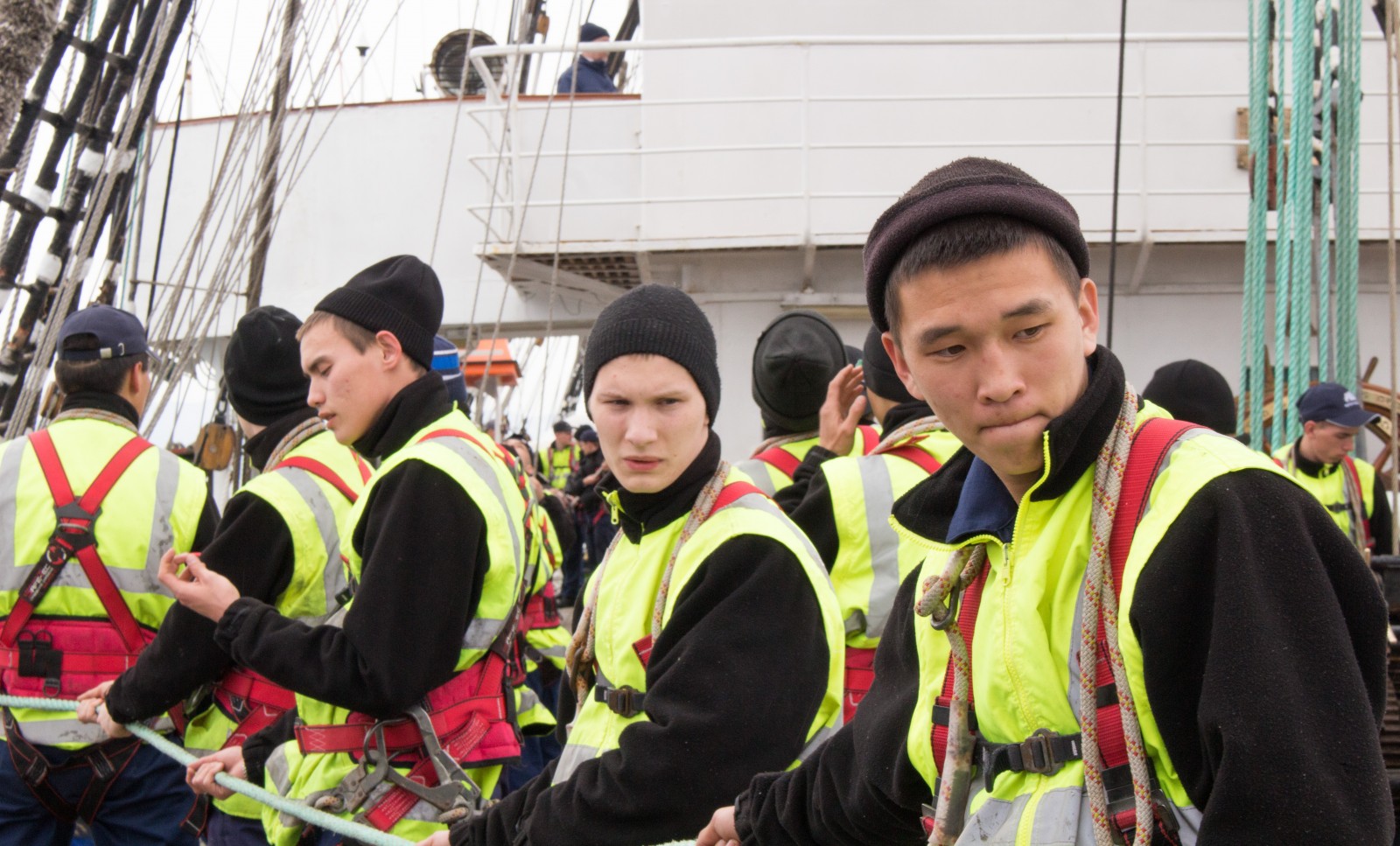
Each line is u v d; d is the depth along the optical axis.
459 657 2.54
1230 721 1.04
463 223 7.62
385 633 2.36
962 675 1.34
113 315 3.63
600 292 7.62
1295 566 1.09
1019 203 1.17
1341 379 4.83
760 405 3.86
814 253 6.59
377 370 2.84
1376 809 1.01
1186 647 1.12
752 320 6.83
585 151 6.81
